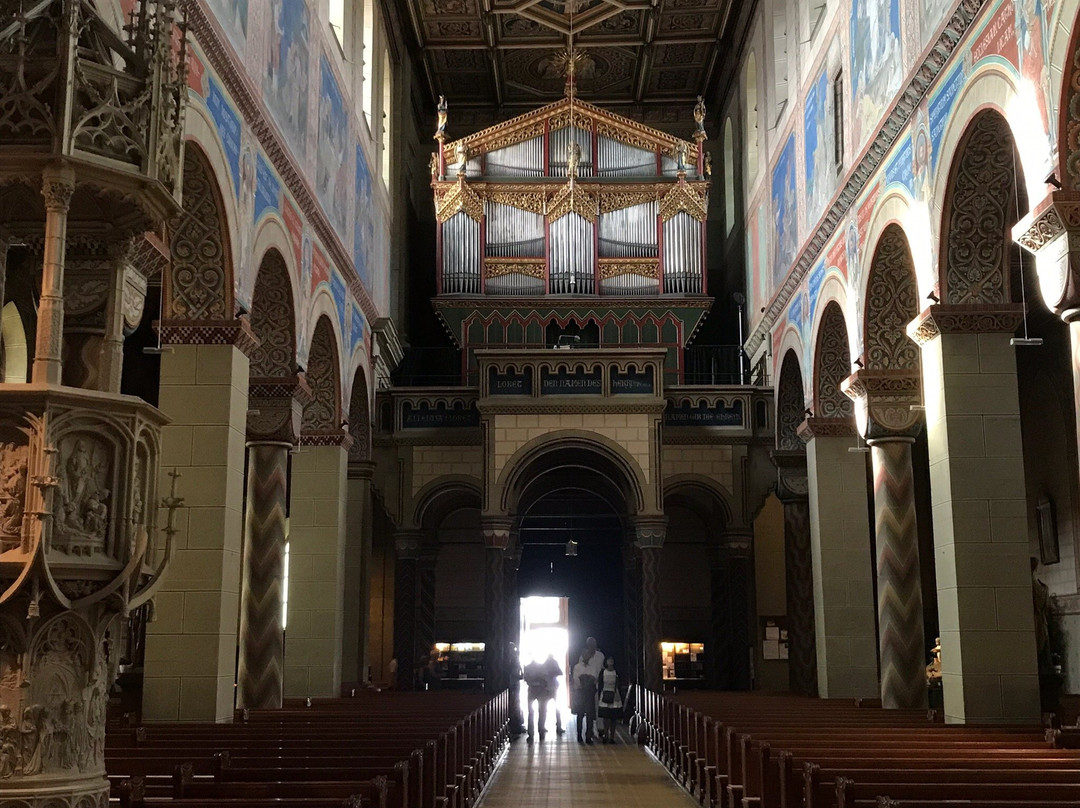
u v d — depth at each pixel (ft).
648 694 62.39
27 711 19.20
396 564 77.61
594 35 90.99
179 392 40.55
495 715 54.39
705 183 89.20
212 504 39.93
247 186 43.11
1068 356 60.18
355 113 67.36
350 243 65.26
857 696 59.26
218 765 23.47
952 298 41.81
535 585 95.09
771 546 85.40
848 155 54.03
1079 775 22.47
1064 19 30.96
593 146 91.35
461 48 91.15
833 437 61.87
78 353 23.16
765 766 27.53
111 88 21.72
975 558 40.42
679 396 78.74
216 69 39.14
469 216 88.89
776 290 71.97
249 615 49.32
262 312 50.62
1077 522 60.18
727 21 88.17
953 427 41.16
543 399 71.10
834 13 57.16
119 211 22.77
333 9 62.95
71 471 20.10
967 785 20.83
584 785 46.68
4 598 18.94
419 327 97.19
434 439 77.92
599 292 88.17
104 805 20.03
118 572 20.44
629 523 80.33
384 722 37.09
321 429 61.87
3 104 20.95
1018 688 39.58
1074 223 30.81
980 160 39.88
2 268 23.57
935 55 41.27
